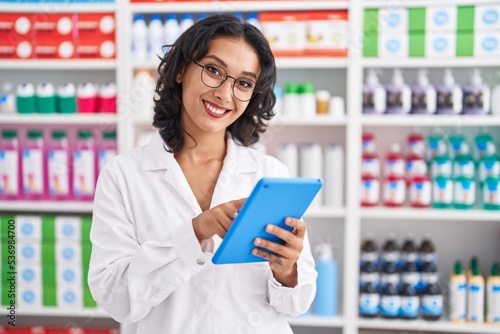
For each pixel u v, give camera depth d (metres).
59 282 2.58
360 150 2.51
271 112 1.36
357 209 2.52
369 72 2.61
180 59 1.22
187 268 1.07
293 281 1.17
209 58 1.15
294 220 1.02
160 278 1.08
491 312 2.52
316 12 2.55
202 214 1.04
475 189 2.65
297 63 2.50
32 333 2.69
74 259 2.57
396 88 2.54
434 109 2.54
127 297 1.12
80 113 2.61
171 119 1.29
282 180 0.93
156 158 1.26
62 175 2.62
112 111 2.60
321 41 2.50
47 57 2.60
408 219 2.80
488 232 2.76
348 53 2.48
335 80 2.79
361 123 2.51
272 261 1.06
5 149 2.61
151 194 1.25
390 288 2.55
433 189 2.57
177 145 1.27
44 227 2.57
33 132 2.62
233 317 1.21
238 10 2.56
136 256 1.09
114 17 2.58
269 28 2.52
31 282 2.59
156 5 2.54
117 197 1.24
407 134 2.78
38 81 2.88
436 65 2.48
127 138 2.58
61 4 2.57
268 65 1.20
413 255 2.58
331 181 2.59
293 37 2.51
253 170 1.31
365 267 2.58
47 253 2.57
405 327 2.53
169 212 1.23
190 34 1.18
